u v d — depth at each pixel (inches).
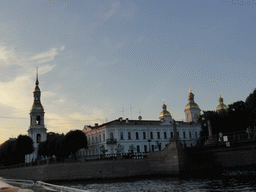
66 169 2108.8
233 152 2390.5
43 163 2268.7
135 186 1525.6
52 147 3371.1
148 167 2149.4
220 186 1341.0
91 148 3686.0
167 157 2062.0
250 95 2866.6
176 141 2039.9
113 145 3304.6
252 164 2346.2
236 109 3452.3
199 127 4111.7
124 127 3420.3
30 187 832.3
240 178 1610.5
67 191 595.8
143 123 3671.3
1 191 360.5
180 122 4146.2
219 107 5457.7
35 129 4200.3
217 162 2279.8
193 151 2058.3
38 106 4360.2
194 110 5329.7
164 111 4736.7
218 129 3592.5
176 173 1977.1
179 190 1288.1
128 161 2114.9
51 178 2134.6
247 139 1658.5
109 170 2073.1
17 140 3378.4
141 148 3489.2
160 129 3715.6
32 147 3496.6
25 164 2490.2
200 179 1689.2
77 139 3088.1
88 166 2087.8
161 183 1601.9
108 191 1368.1
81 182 1950.1
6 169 2859.3
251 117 2970.0
